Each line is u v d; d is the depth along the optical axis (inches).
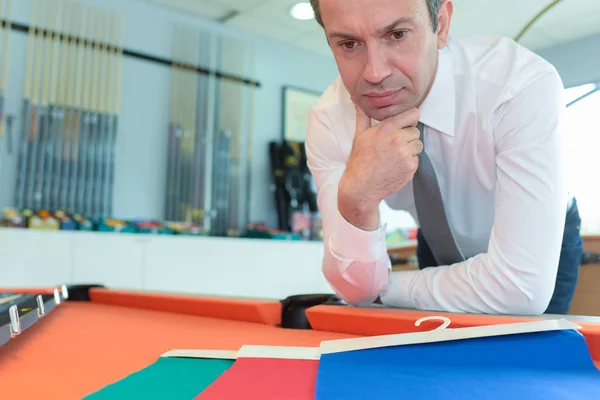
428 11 31.5
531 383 20.6
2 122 135.3
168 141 163.3
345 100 43.0
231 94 178.2
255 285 159.2
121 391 19.9
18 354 28.6
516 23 164.1
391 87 32.7
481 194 43.6
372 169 34.7
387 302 41.8
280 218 179.9
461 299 37.0
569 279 52.6
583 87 98.9
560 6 104.7
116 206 153.9
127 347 30.8
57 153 141.3
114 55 154.7
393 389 19.6
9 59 139.0
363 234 37.0
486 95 37.7
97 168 147.9
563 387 20.0
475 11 156.3
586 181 169.2
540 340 23.6
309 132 46.4
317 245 174.6
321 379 20.8
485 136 38.4
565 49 103.3
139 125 159.3
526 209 34.9
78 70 147.3
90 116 148.1
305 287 170.7
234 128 177.6
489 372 22.4
